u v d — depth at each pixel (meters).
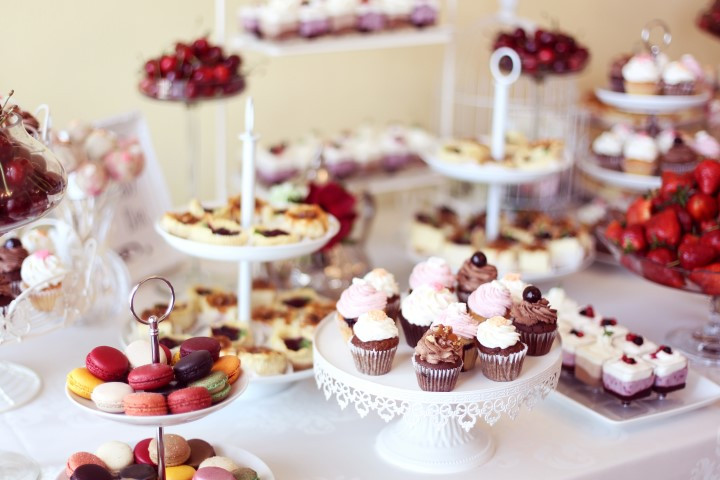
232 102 2.89
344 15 2.45
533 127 2.66
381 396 1.34
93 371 1.17
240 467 1.28
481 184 2.78
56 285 1.59
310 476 1.40
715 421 1.60
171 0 2.70
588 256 2.26
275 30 2.36
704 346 1.88
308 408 1.61
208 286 2.02
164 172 2.84
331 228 1.82
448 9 3.24
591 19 3.73
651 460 1.49
